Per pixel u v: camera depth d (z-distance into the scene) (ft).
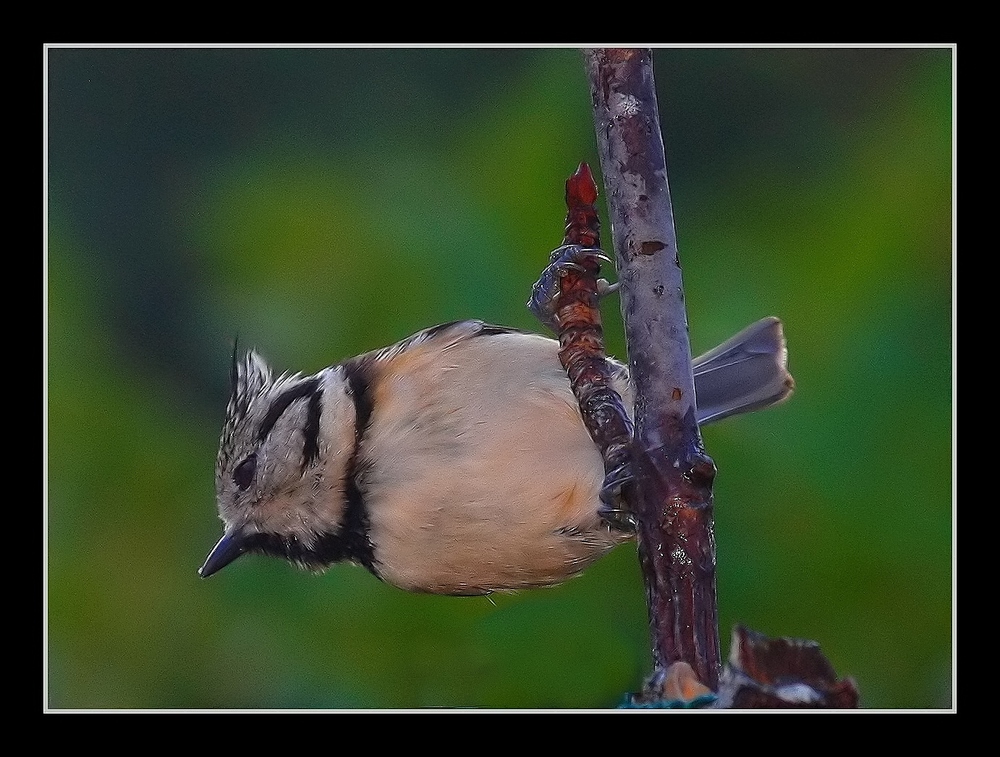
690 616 20.17
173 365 33.71
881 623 30.04
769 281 32.89
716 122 34.53
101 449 32.94
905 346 31.58
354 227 33.55
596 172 33.06
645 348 21.18
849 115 33.96
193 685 31.45
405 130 34.12
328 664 31.04
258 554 30.30
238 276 33.63
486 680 30.19
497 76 34.12
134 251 34.12
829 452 31.14
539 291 24.84
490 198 32.99
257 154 34.68
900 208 32.78
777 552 30.63
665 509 20.58
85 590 31.94
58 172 34.30
